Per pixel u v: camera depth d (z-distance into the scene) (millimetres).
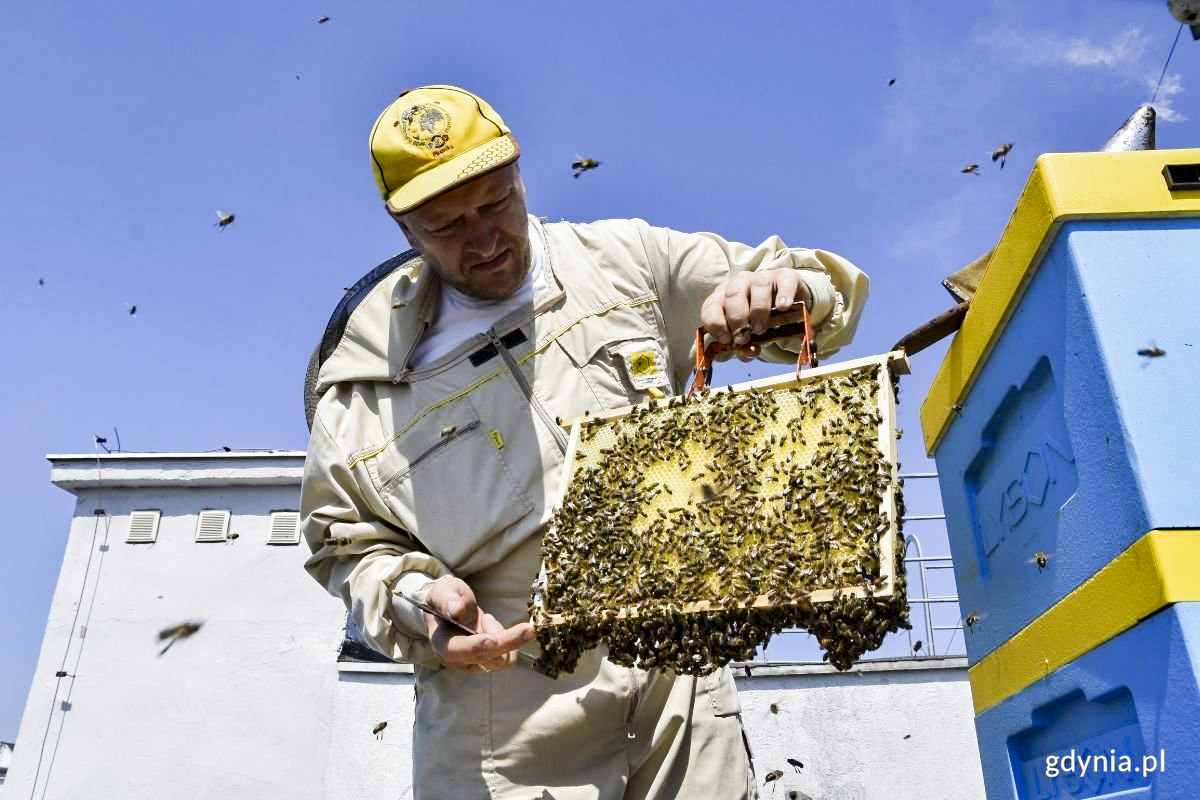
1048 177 1719
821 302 2723
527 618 2783
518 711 2686
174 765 13164
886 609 1959
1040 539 1873
